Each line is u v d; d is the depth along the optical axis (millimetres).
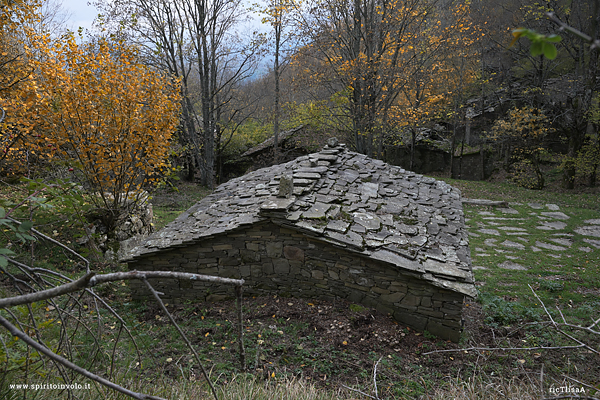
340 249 6566
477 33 19266
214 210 8242
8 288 5312
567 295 8578
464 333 6562
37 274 2051
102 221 8422
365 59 16047
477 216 15789
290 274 7156
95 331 5449
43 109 6832
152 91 7973
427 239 6848
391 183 9297
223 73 22391
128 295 7680
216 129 23047
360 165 9984
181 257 7375
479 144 24891
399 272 6195
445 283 5809
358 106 17062
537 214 15859
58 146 7062
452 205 8875
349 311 6602
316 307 6820
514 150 22766
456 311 5992
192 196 18297
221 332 6148
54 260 7453
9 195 5297
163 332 6133
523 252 11664
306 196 7551
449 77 21891
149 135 7941
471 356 5676
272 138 23609
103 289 7473
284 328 6254
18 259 6152
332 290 6910
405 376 5078
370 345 5812
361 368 5238
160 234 7777
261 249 7199
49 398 2525
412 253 6293
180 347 5664
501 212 16312
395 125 18703
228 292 7398
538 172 20734
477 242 12688
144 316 6867
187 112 20141
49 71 6906
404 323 6371
